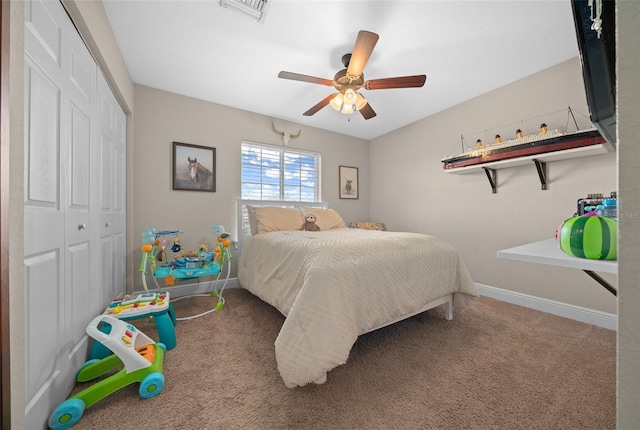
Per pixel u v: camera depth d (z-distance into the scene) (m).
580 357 1.53
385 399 1.20
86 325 1.40
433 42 1.92
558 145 1.96
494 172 2.62
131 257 2.42
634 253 0.36
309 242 1.79
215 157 2.95
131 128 2.41
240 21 1.74
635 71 0.36
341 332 1.31
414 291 1.75
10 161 0.71
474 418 1.09
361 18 1.70
